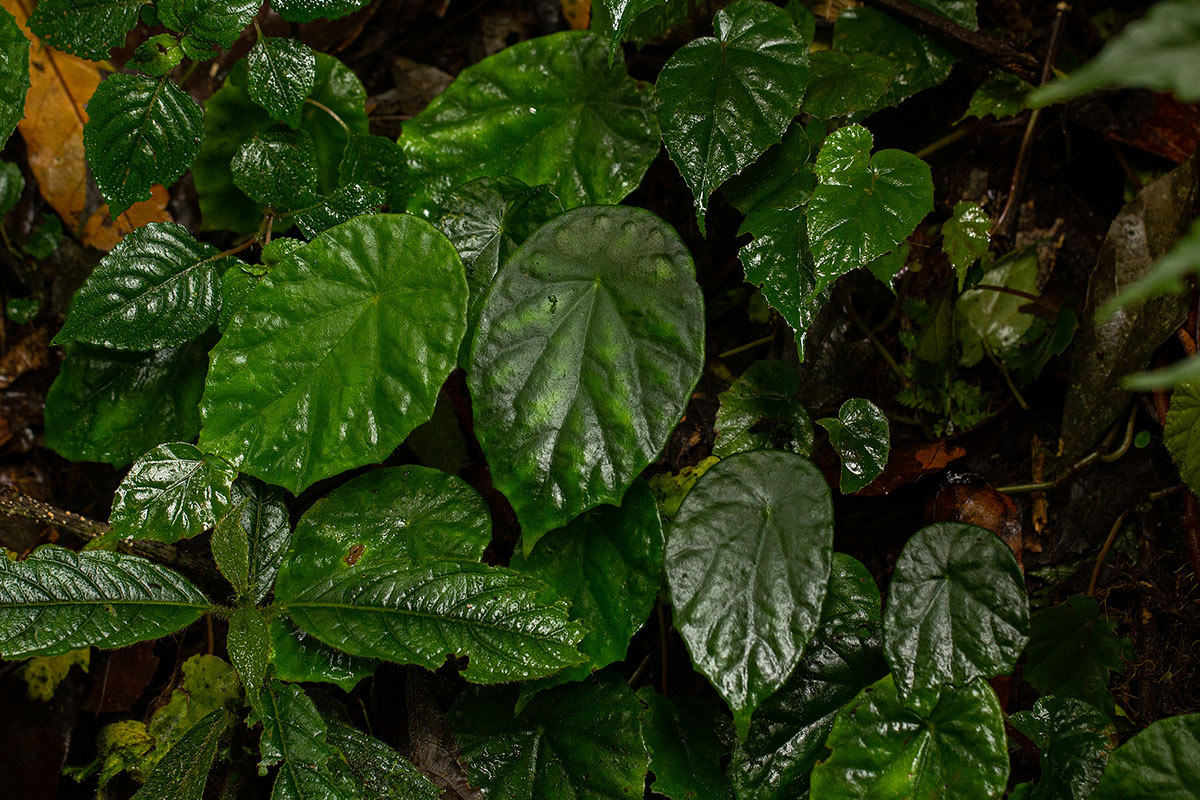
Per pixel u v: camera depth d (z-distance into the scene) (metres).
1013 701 0.97
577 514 0.91
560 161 0.99
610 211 0.92
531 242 0.92
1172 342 0.99
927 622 0.89
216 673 0.96
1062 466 1.00
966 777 0.88
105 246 1.05
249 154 0.97
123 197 0.94
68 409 0.99
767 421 0.98
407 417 0.93
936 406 1.02
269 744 0.90
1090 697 0.95
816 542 0.89
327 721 0.93
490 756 0.93
